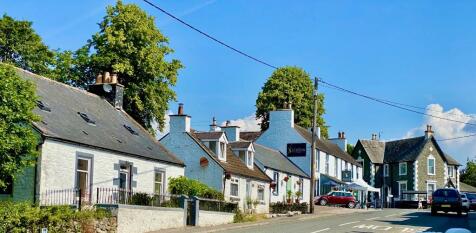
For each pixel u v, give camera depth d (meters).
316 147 59.47
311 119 76.69
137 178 30.50
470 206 57.72
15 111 19.62
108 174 28.16
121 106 36.47
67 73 45.25
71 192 25.42
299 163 58.97
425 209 59.81
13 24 42.66
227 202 33.53
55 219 20.31
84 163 26.80
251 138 63.47
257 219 36.00
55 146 24.78
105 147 27.91
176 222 28.28
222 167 39.12
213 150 40.84
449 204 41.12
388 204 69.69
